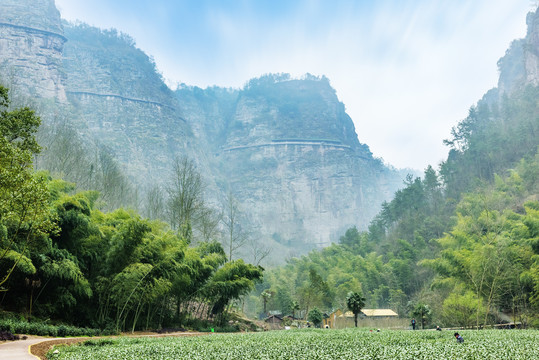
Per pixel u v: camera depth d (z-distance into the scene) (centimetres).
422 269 11319
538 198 10181
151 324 4466
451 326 6538
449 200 14538
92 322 3597
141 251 3956
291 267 15225
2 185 2055
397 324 8538
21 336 2453
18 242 2864
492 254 5519
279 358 2052
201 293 5119
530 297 5294
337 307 10356
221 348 2458
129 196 9106
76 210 3356
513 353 2064
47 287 3331
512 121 17350
